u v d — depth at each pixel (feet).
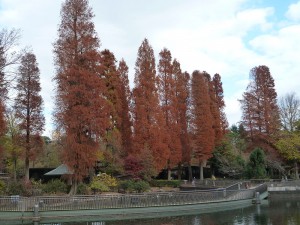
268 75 182.29
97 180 110.73
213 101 190.70
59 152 117.70
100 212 79.77
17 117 129.39
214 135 176.55
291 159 160.56
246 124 182.09
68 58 100.78
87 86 99.40
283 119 176.55
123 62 165.37
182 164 177.68
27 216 74.59
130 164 130.00
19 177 143.64
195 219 79.56
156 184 142.10
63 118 97.86
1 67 76.02
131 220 77.61
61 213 76.89
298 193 133.18
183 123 172.76
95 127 99.35
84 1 103.04
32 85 130.11
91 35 102.73
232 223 73.61
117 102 149.79
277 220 76.43
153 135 145.59
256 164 155.94
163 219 79.25
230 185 122.62
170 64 169.27
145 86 151.12
